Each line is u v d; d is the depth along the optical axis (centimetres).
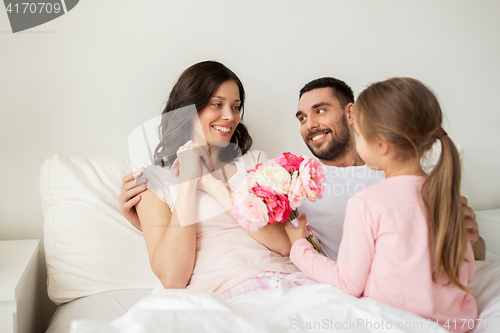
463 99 188
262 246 113
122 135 150
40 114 141
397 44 179
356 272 81
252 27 162
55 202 125
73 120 144
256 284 96
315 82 155
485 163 192
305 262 94
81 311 107
